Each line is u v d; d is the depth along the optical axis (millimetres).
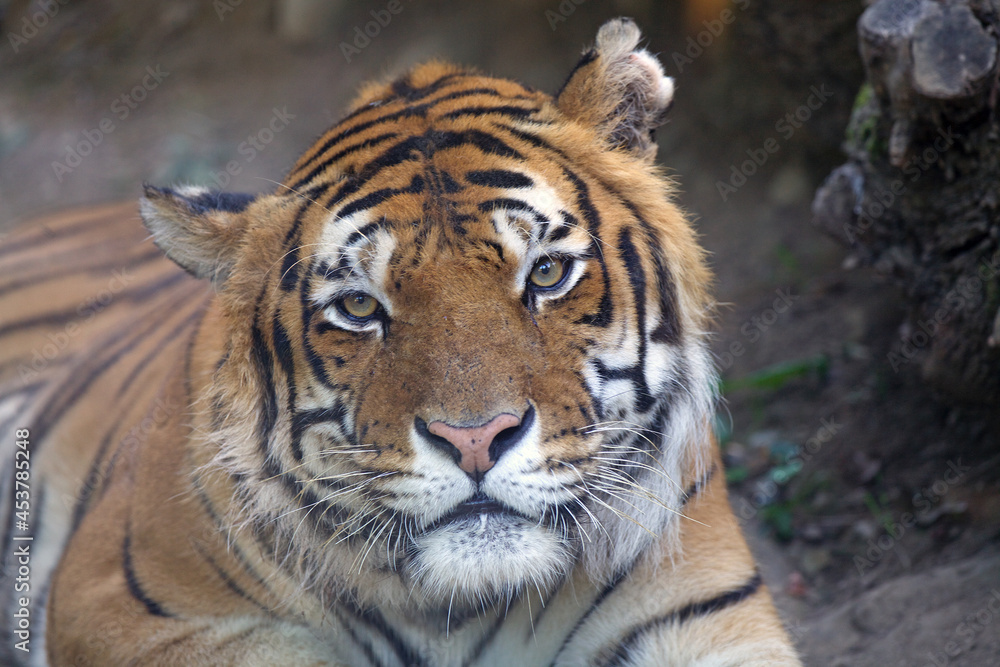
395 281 3789
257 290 4164
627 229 4133
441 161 3988
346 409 3926
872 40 5176
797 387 7652
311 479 4105
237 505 4301
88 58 14445
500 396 3654
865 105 5922
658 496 4391
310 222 4051
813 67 8297
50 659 5117
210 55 13828
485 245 3783
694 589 4559
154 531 4578
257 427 4203
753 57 8797
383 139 4148
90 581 4777
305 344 3988
